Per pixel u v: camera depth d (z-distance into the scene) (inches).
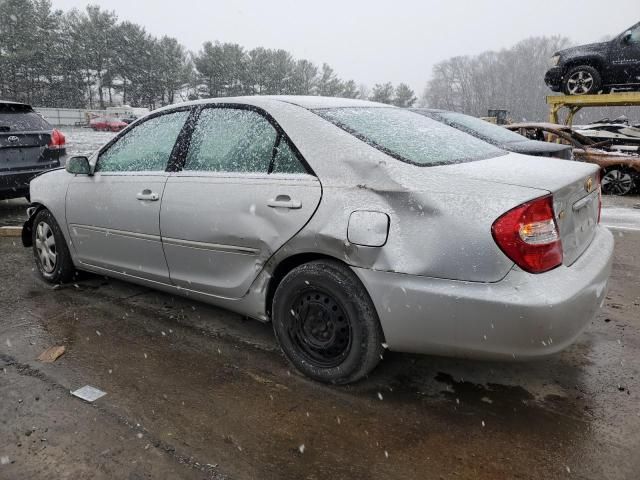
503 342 89.2
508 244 87.4
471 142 124.6
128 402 103.7
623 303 152.1
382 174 98.7
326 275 103.7
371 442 91.9
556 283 88.8
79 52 2240.4
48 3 2124.8
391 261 95.0
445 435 93.6
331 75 2677.2
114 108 1952.5
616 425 95.5
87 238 154.5
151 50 2373.3
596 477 83.0
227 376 114.0
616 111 3164.4
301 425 96.7
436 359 120.0
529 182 93.0
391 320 97.3
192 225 123.9
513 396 105.3
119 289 167.5
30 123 266.1
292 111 115.6
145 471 84.8
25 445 91.0
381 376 113.1
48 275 171.6
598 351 122.8
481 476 83.7
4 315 146.3
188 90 2476.6
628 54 478.0
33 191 170.4
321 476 84.0
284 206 107.3
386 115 126.1
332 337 106.5
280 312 112.9
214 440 92.4
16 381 111.2
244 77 2357.3
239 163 119.6
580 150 396.8
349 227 98.7
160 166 135.8
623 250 212.1
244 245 115.6
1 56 1946.4
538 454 88.4
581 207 103.0
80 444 91.2
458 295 90.0
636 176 377.7
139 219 136.1
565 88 518.9
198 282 128.3
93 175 151.2
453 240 90.4
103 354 123.7
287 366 118.1
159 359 121.5
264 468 85.7
